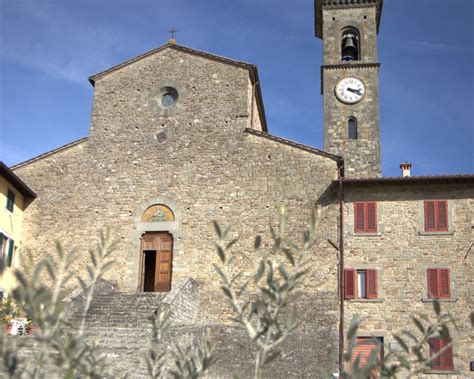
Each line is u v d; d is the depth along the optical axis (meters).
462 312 21.69
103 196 26.28
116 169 26.59
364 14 36.75
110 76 28.39
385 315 22.03
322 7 37.19
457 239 22.64
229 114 26.38
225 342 20.98
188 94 27.20
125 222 25.69
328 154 24.33
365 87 34.78
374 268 22.69
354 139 33.84
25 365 4.97
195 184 25.56
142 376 15.63
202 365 5.60
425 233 22.84
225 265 5.12
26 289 4.48
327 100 34.75
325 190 24.02
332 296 22.45
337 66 35.38
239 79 26.95
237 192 24.95
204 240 24.67
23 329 18.98
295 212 23.97
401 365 4.78
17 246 25.77
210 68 27.47
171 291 22.02
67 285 24.66
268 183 24.72
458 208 22.98
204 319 23.36
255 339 4.68
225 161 25.58
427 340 4.93
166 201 25.61
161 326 6.41
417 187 23.47
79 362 4.91
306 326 21.81
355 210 23.58
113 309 22.08
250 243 24.03
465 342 21.00
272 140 25.28
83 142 27.30
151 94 27.62
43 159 27.31
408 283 22.36
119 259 25.16
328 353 20.78
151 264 29.22
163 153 26.42
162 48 28.30
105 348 16.73
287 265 23.06
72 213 26.25
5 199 24.70
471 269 22.22
